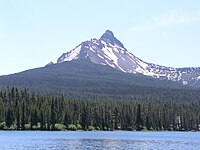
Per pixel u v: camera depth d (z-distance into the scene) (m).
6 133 185.50
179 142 144.25
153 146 121.88
